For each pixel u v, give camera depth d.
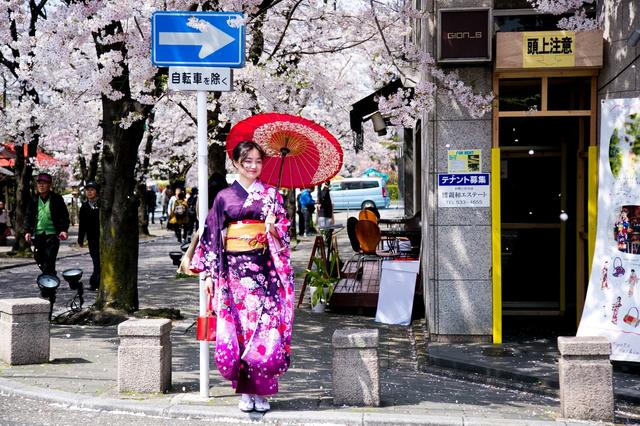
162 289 14.12
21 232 21.31
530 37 8.36
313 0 12.53
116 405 6.08
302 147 6.20
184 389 6.64
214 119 12.84
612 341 7.39
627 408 6.42
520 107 9.29
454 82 8.68
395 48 11.41
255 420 5.79
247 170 5.73
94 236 13.87
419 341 9.34
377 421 5.70
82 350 8.40
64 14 9.32
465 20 8.56
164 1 9.06
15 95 19.12
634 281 7.39
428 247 9.32
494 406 6.36
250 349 5.71
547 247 10.73
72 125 20.11
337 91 18.97
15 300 7.82
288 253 5.79
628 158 7.48
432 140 8.93
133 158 10.39
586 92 9.25
